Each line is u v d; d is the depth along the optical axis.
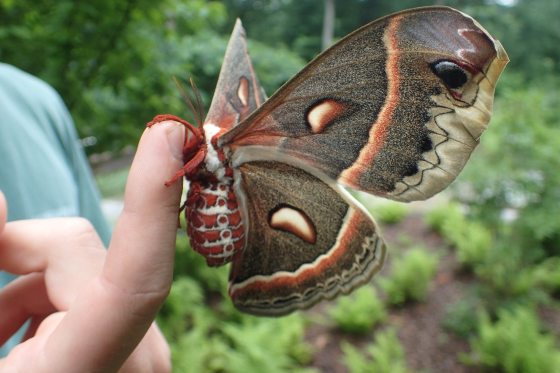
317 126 0.13
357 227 0.15
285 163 0.14
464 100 0.11
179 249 0.64
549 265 0.66
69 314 0.11
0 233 0.13
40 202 0.23
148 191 0.11
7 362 0.11
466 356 0.53
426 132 0.12
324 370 0.53
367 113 0.12
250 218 0.15
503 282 0.61
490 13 2.80
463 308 0.60
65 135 0.28
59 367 0.11
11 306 0.15
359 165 0.13
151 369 0.13
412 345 0.57
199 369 0.43
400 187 0.13
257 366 0.44
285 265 0.16
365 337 0.59
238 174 0.14
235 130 0.13
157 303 0.11
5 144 0.22
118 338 0.11
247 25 3.43
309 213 0.15
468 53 0.11
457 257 0.77
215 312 0.60
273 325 0.55
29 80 0.27
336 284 0.15
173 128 0.11
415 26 0.11
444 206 0.93
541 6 2.88
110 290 0.11
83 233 0.14
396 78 0.12
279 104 0.13
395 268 0.71
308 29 3.28
